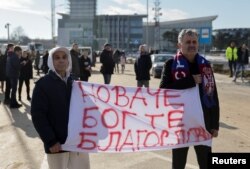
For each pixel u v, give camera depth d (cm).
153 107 485
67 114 421
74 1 11781
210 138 470
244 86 2128
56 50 415
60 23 11931
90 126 452
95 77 2803
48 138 398
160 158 715
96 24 11700
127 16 11512
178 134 483
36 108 404
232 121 1078
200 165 481
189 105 473
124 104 479
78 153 439
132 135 482
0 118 1109
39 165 663
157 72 2673
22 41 11181
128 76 2880
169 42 11012
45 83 411
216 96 462
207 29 3189
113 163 684
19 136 884
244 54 2375
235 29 10344
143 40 11575
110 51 1555
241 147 788
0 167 658
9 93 1399
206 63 460
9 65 1293
